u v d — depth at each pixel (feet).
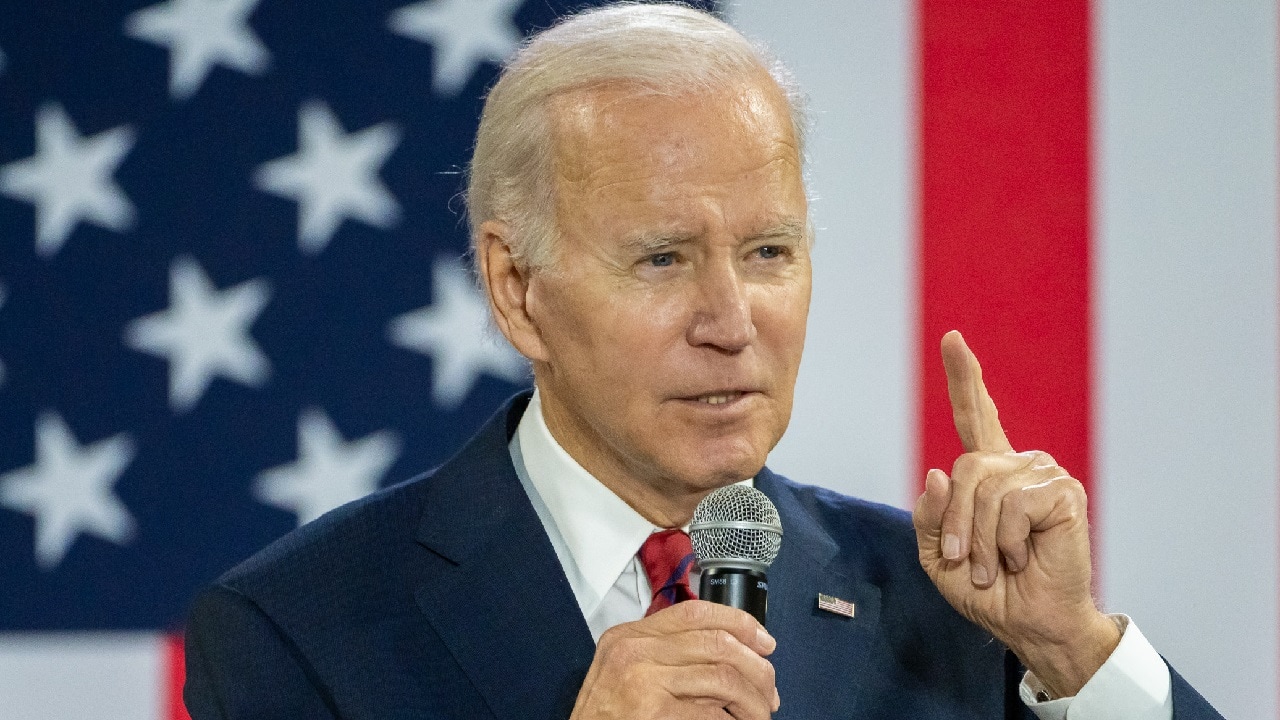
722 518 15.01
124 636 32.96
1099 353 32.94
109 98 33.76
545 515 18.04
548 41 16.92
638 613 17.43
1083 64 33.27
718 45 16.06
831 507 20.06
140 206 33.65
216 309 33.65
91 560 32.99
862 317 32.89
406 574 17.83
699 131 15.46
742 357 15.53
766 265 15.99
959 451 32.68
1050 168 33.14
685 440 15.80
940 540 16.92
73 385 33.32
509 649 17.02
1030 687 17.54
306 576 17.92
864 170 33.09
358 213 34.04
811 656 17.65
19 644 32.65
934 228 33.01
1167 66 33.27
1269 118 33.19
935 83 33.24
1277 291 32.99
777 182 15.71
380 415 33.83
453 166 34.32
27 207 33.45
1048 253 33.06
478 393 34.06
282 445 33.58
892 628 18.44
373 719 16.84
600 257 15.74
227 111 33.88
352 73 34.19
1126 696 16.55
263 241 33.83
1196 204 33.12
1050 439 32.86
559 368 16.62
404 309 34.01
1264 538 32.86
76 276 33.45
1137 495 32.89
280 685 17.21
